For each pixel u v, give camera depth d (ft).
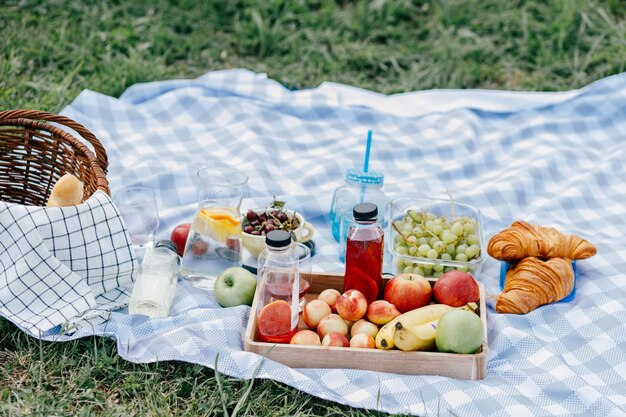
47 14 9.79
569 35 9.92
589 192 7.54
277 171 7.73
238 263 6.09
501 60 9.78
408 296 5.67
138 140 8.04
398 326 5.35
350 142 8.20
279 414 5.27
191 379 5.46
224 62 9.69
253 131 8.16
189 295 6.02
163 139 8.11
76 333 5.59
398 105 8.83
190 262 6.09
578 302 6.11
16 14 9.68
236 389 5.42
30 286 5.68
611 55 9.54
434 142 8.28
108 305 5.88
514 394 5.31
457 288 5.71
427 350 5.47
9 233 5.67
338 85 9.00
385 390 5.31
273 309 5.47
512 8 10.41
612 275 6.34
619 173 7.77
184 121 8.45
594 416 5.22
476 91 8.86
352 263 5.73
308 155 8.07
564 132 8.46
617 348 5.74
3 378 5.44
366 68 9.75
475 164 7.93
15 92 8.48
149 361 5.47
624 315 5.96
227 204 6.15
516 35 10.11
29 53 9.11
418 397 5.28
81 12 9.91
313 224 7.11
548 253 6.14
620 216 7.29
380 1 10.35
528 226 6.28
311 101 8.71
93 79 8.86
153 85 8.68
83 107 8.22
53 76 8.85
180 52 9.67
